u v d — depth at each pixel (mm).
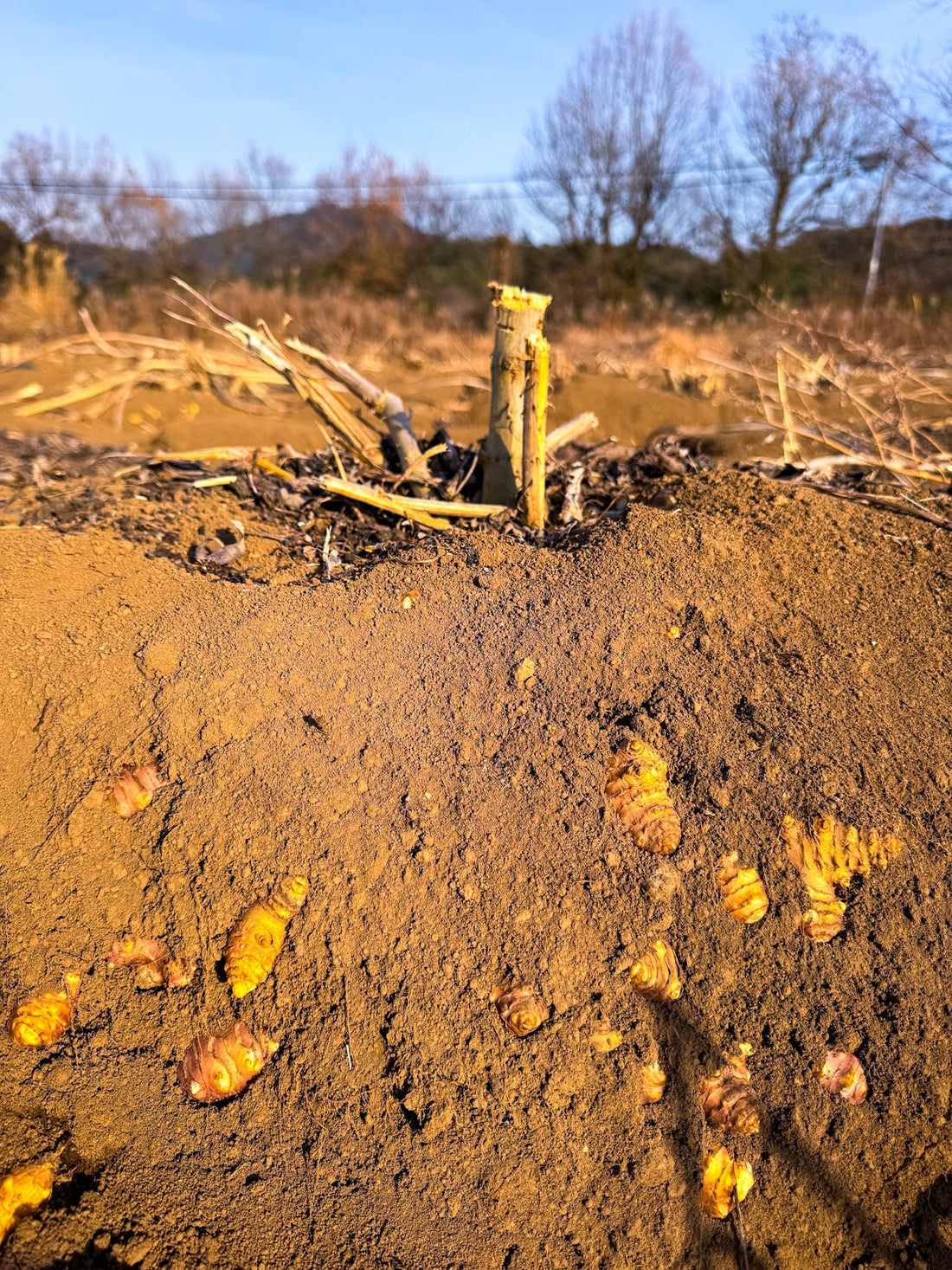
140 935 562
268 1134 514
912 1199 508
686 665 654
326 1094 518
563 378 1684
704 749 610
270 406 1652
